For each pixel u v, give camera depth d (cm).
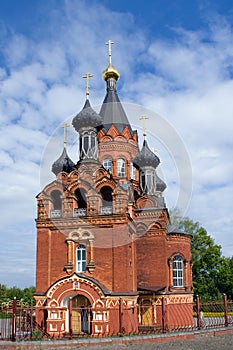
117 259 2580
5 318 2258
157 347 1923
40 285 2673
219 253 5731
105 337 2097
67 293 2531
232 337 2353
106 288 2553
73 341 1927
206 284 5588
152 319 3062
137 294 2666
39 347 1848
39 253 2734
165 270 3164
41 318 2561
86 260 2642
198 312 2539
